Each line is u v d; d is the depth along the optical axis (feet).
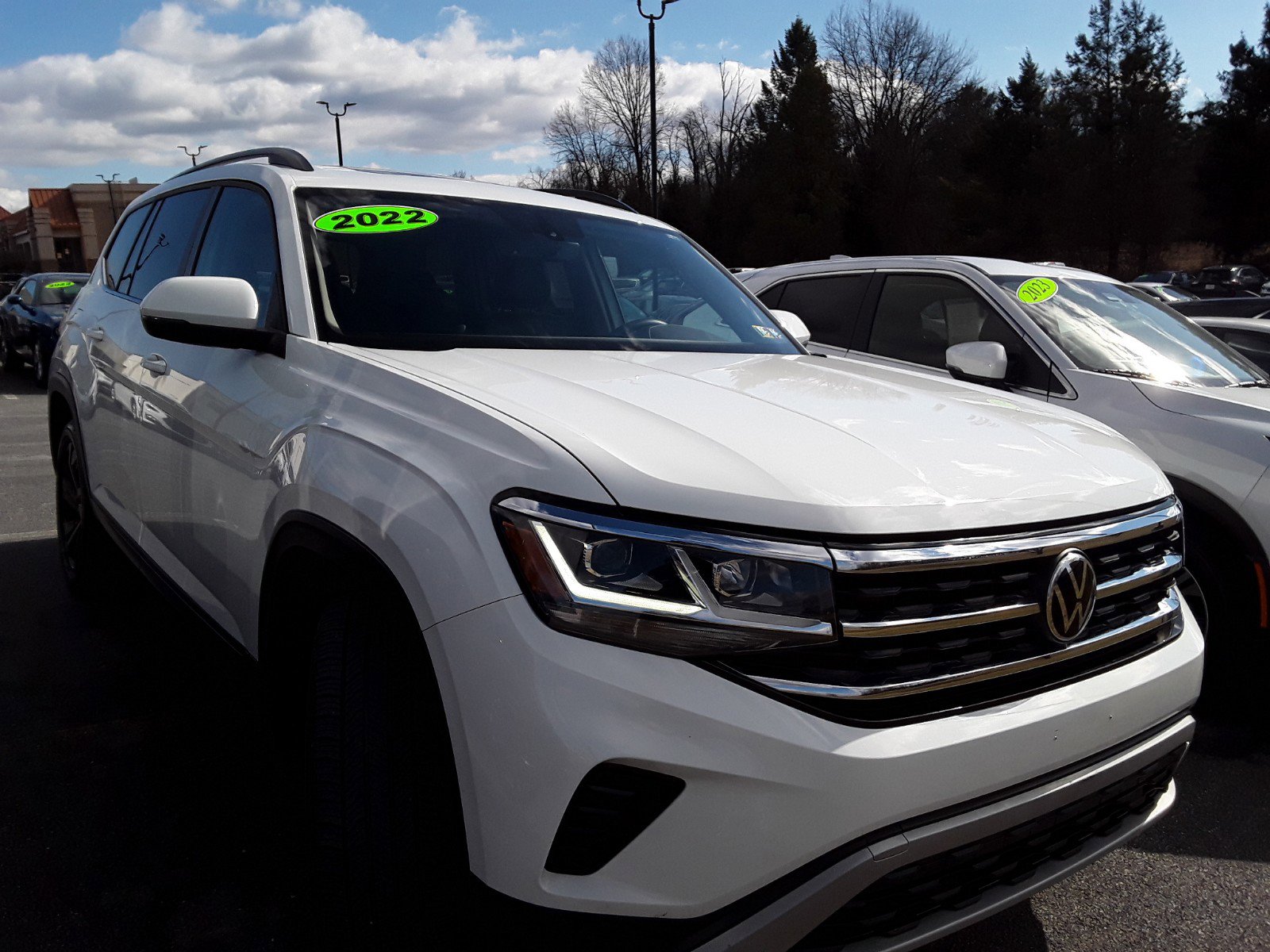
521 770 4.94
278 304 8.29
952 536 5.42
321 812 5.80
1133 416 12.30
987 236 176.96
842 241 180.34
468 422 5.90
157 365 9.82
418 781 5.57
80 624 13.37
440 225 9.38
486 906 5.13
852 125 193.77
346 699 5.92
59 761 9.62
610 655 4.92
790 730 4.92
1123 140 162.61
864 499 5.37
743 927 4.92
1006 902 5.77
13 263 288.71
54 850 8.13
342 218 8.91
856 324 17.06
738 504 5.14
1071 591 5.76
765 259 178.50
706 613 4.95
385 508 5.78
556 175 200.13
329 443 6.58
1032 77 199.00
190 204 11.30
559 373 7.29
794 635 5.00
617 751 4.80
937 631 5.33
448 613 5.22
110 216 261.24
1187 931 7.79
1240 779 10.37
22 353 45.21
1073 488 6.16
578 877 4.95
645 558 5.01
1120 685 6.09
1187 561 11.47
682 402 6.61
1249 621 11.03
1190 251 209.97
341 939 5.74
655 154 66.95
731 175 202.08
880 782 5.01
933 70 187.42
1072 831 6.15
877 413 6.89
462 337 8.29
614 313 9.61
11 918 7.27
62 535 14.38
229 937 7.11
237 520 7.75
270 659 7.25
